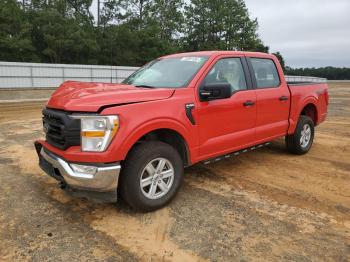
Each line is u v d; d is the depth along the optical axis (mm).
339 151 6785
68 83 4504
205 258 2986
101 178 3385
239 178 5035
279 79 5758
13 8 43812
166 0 67188
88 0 57812
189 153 4180
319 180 4988
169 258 2988
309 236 3379
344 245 3229
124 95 3658
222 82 4555
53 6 50031
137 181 3639
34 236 3324
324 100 6973
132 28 61219
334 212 3924
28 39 43438
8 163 5664
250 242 3252
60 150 3605
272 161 5969
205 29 70625
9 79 27984
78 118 3406
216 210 3936
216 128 4484
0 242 3211
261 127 5258
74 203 4086
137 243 3223
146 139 4117
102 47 53656
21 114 12773
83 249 3113
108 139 3379
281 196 4367
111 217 3744
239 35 73312
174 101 3955
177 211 3902
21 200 4156
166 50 58438
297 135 6141
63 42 45656
